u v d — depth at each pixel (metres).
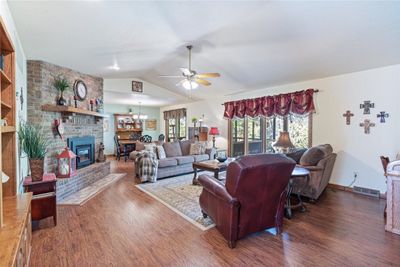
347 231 2.62
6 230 1.48
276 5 2.68
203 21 3.03
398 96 3.74
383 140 3.91
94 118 5.47
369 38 3.19
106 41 3.39
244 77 5.42
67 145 4.48
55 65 4.22
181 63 5.18
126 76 6.54
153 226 2.77
